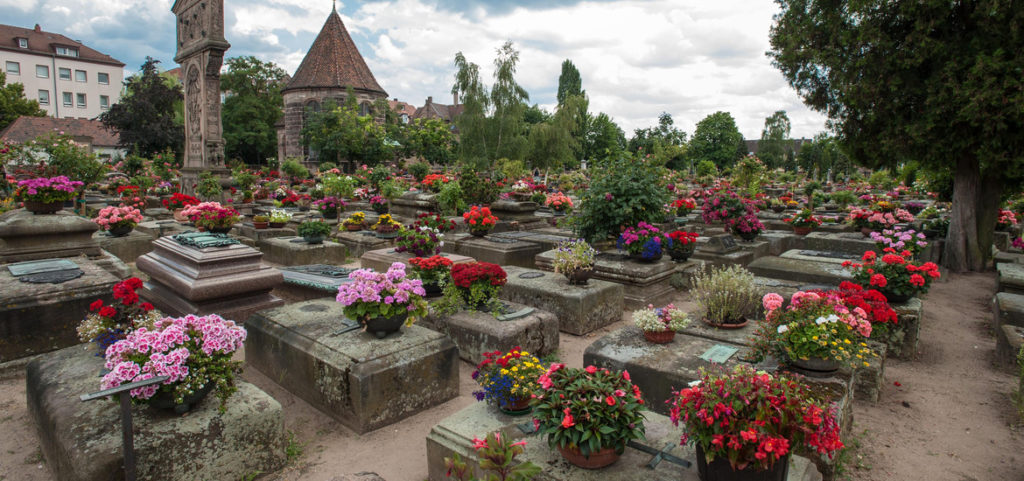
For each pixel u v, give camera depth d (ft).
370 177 67.00
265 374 17.87
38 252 24.97
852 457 13.32
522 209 46.98
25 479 11.97
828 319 13.52
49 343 18.49
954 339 22.85
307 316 18.21
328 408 15.11
